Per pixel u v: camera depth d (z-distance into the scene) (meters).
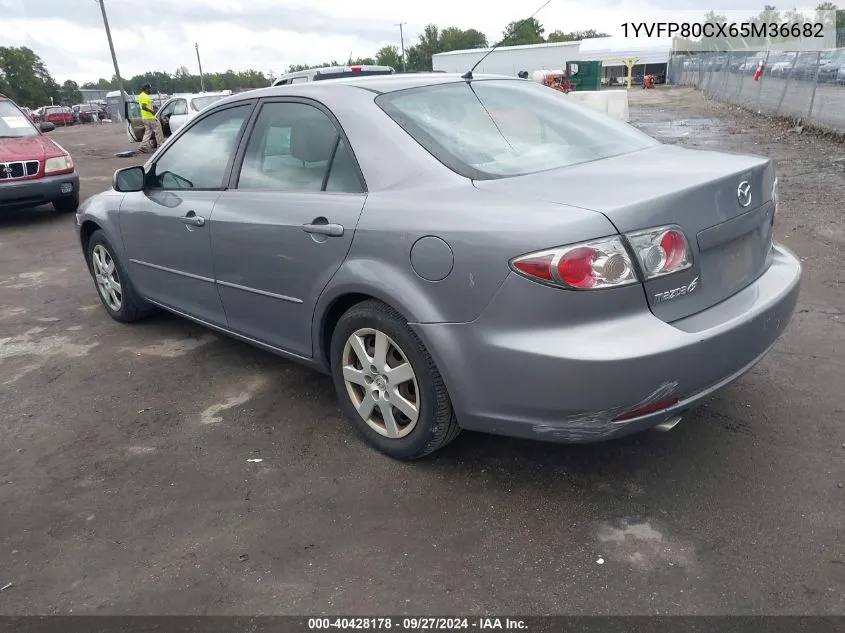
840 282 5.17
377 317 2.93
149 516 2.86
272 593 2.40
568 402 2.45
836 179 9.15
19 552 2.68
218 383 4.11
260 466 3.19
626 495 2.83
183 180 4.15
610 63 55.94
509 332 2.50
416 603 2.32
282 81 12.38
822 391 3.56
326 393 3.90
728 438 3.19
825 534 2.54
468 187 2.73
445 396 2.84
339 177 3.15
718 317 2.61
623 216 2.38
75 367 4.45
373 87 3.32
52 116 51.81
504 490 2.91
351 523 2.75
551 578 2.40
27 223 9.63
